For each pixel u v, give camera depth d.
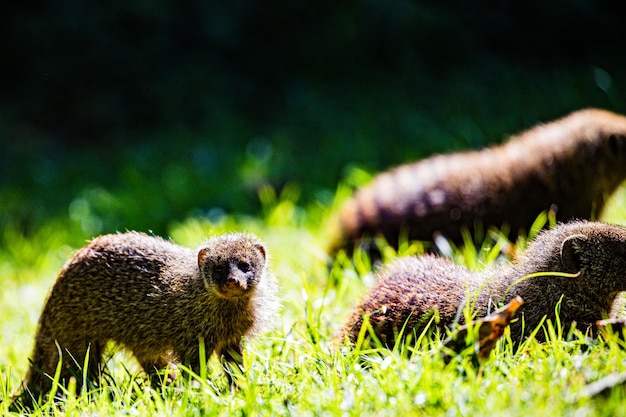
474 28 21.66
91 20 22.02
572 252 7.70
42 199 17.81
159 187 17.30
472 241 11.98
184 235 14.17
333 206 14.20
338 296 9.56
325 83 20.98
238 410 6.34
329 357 7.20
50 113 21.48
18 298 12.59
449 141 17.25
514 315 7.71
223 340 8.48
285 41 21.84
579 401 5.61
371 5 21.88
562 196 12.01
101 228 15.70
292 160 17.97
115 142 20.75
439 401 5.82
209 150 18.98
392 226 12.23
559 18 21.78
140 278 8.52
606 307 7.80
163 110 21.14
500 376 6.38
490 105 19.06
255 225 14.34
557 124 12.69
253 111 20.97
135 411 6.64
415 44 21.36
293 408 6.24
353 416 5.89
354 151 17.62
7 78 21.92
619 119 12.57
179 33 22.02
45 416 7.26
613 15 21.98
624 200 12.90
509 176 12.11
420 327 7.79
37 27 22.05
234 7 22.02
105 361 8.78
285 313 9.45
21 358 9.58
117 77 21.72
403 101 19.83
